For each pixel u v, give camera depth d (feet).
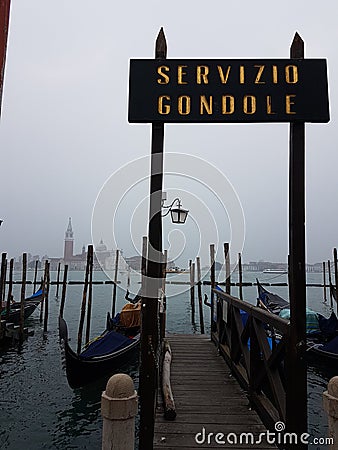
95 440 20.63
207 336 30.60
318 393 26.76
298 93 10.47
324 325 35.83
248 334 16.08
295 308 10.13
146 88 10.64
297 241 10.27
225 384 17.43
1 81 7.04
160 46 10.94
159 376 17.76
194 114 10.53
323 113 10.40
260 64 10.61
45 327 51.72
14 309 57.47
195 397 15.64
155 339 10.53
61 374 31.86
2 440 20.52
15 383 29.53
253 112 10.47
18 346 42.34
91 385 27.04
